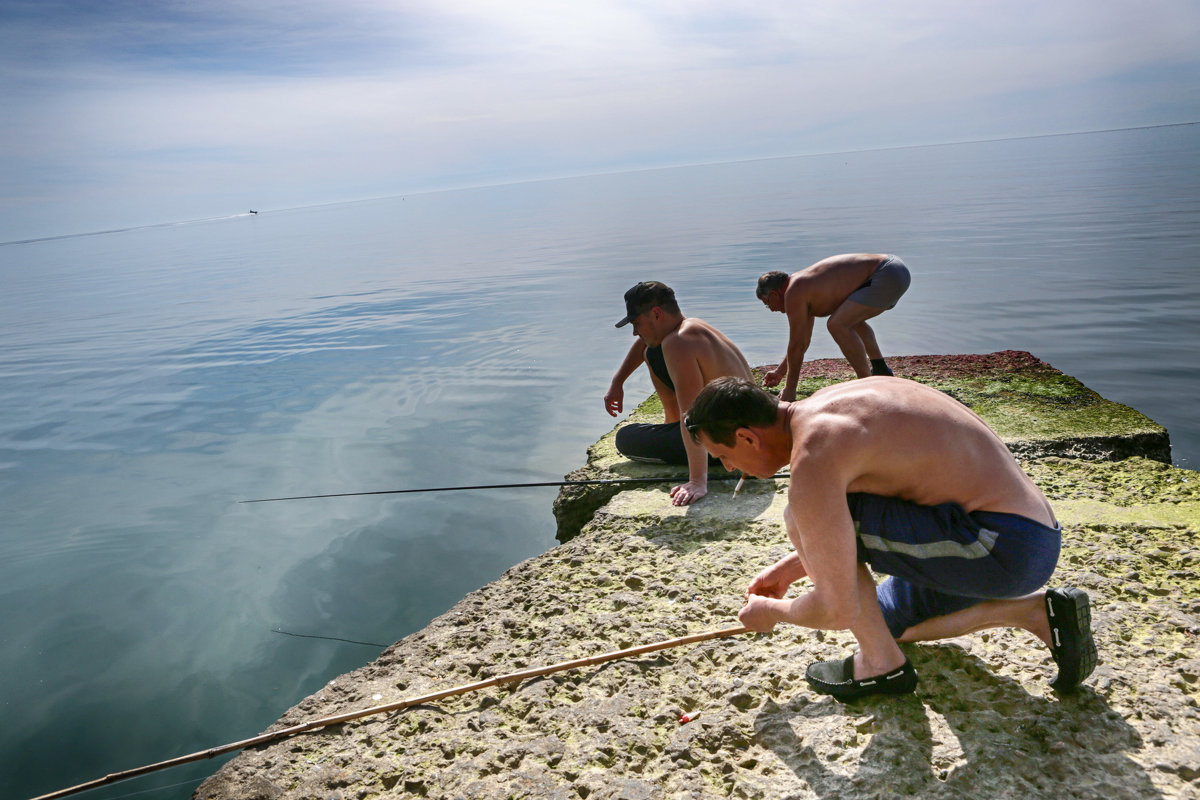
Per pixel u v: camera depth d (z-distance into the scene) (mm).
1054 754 1966
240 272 33688
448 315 15906
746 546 3504
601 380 9594
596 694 2516
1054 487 3887
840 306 5277
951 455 1921
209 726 3459
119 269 43625
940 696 2250
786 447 2098
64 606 4895
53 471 7926
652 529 3840
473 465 6926
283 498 6488
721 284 16891
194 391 11016
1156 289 11758
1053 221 23922
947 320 11062
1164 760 1902
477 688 2572
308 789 2219
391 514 5945
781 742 2145
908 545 1970
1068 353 8766
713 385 2115
